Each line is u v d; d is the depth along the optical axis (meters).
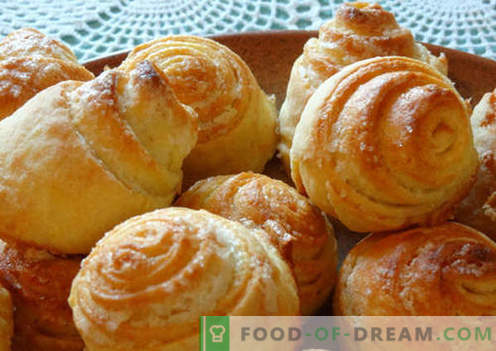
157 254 0.20
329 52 0.30
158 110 0.24
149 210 0.24
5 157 0.24
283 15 0.43
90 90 0.24
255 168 0.31
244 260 0.21
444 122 0.24
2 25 0.40
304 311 0.26
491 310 0.22
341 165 0.24
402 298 0.23
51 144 0.23
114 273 0.20
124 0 0.43
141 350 0.20
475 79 0.33
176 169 0.26
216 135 0.29
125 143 0.23
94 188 0.23
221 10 0.43
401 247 0.24
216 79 0.29
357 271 0.24
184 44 0.30
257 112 0.31
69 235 0.24
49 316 0.24
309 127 0.25
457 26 0.41
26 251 0.24
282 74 0.35
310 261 0.26
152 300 0.20
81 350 0.24
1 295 0.23
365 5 0.32
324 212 0.27
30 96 0.27
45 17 0.42
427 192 0.24
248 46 0.35
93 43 0.40
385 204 0.24
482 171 0.27
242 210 0.25
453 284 0.22
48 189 0.23
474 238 0.24
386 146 0.23
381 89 0.24
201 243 0.21
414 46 0.30
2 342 0.22
